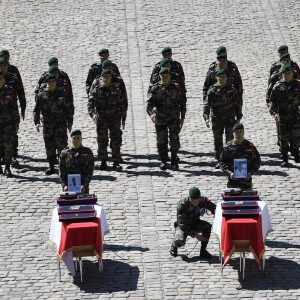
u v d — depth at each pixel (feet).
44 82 142.72
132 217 131.13
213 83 146.41
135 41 186.91
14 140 147.23
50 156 143.74
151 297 113.29
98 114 143.84
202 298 112.88
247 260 120.57
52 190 139.03
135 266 119.65
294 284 115.65
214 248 123.85
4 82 143.02
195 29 191.42
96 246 115.34
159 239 125.90
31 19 195.31
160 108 143.74
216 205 121.90
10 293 114.01
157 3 202.49
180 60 179.63
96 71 150.30
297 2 202.90
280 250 122.72
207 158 148.87
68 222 115.65
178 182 141.18
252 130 156.87
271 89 147.54
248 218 116.47
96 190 138.51
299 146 146.82
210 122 154.61
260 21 195.00
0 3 202.18
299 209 132.98
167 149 146.10
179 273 118.11
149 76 174.29
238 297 112.98
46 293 114.01
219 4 201.98
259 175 143.13
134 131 156.87
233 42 186.50
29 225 128.98
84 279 116.98
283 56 148.56
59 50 183.11
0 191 138.62
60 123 142.51
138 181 141.49
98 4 202.18
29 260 120.78
